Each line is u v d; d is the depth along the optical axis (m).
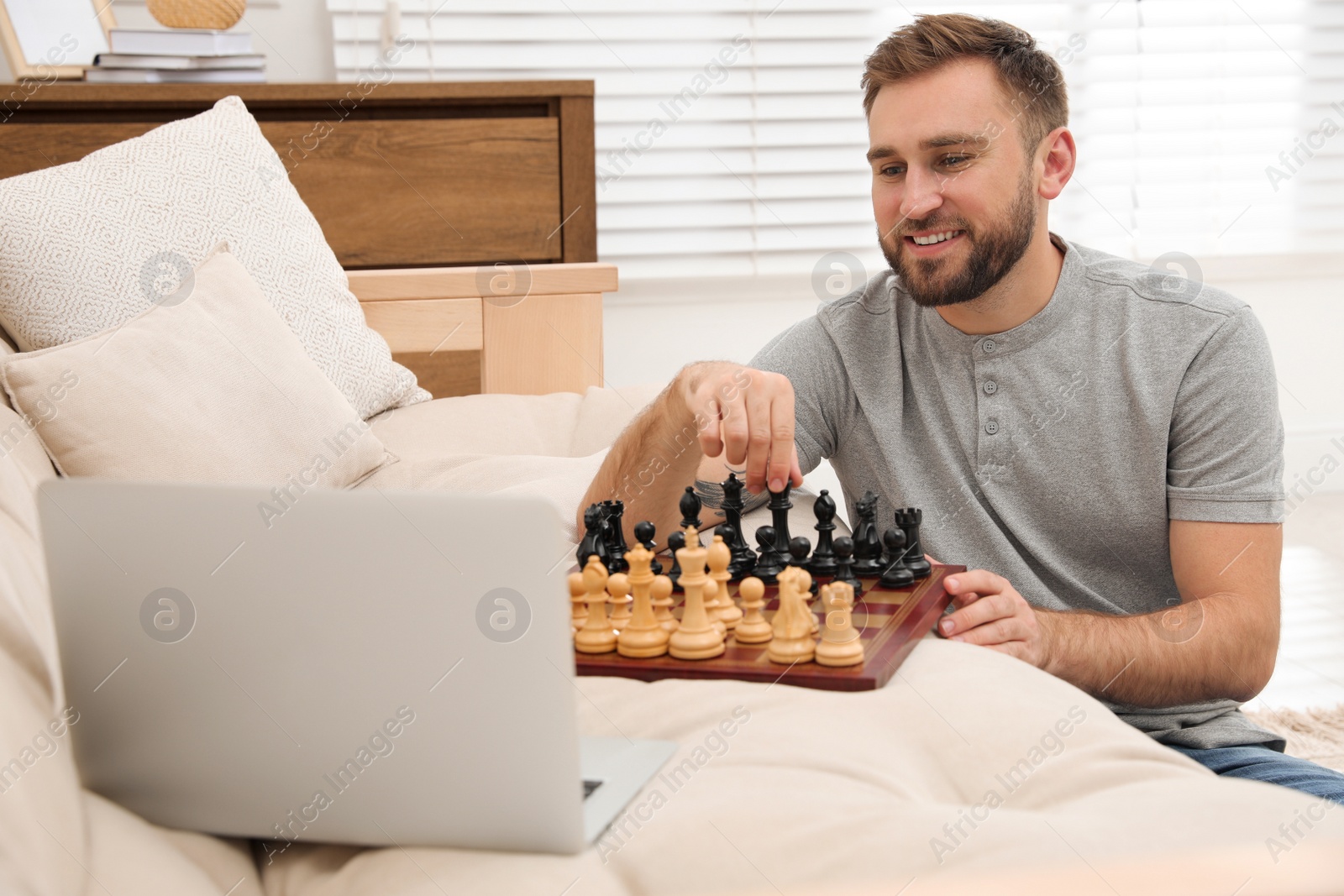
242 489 0.63
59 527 0.64
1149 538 1.31
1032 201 1.27
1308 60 2.91
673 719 0.77
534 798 0.63
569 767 0.62
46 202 1.46
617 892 0.59
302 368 1.44
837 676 0.80
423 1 2.58
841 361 1.43
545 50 2.66
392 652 0.63
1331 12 2.90
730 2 2.72
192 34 2.11
